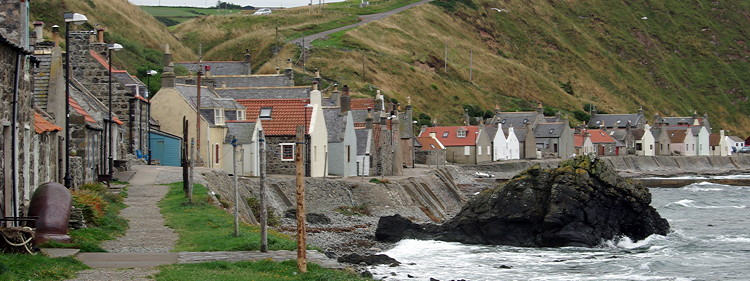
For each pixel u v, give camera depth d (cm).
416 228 5719
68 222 3030
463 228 5666
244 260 2934
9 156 2855
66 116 4031
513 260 4812
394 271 4075
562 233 5538
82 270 2534
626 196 5766
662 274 4419
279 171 7438
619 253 5241
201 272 2598
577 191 5631
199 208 4306
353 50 19250
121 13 14500
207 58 19400
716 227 6844
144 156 6731
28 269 2355
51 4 12794
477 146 13788
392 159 9056
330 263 3120
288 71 10000
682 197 10588
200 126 7081
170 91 7381
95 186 4466
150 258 2886
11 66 2867
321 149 7706
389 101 16712
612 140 18225
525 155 15638
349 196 6900
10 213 2852
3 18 3100
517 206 5666
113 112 6456
